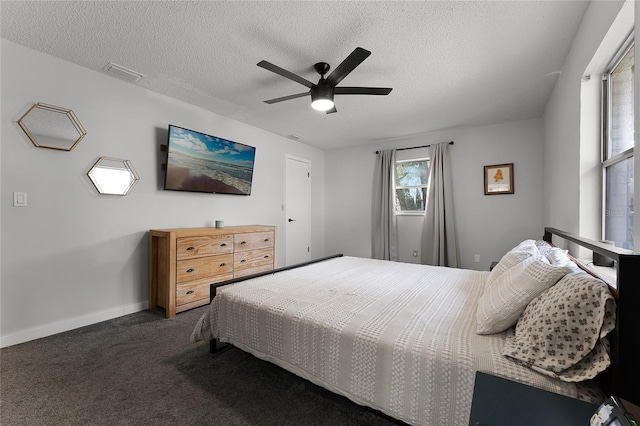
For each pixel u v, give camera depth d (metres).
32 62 2.28
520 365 1.00
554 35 2.05
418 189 4.82
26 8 1.82
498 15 1.85
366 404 1.20
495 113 3.65
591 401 0.86
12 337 2.18
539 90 2.97
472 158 4.26
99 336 2.34
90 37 2.13
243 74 2.69
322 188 5.82
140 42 2.20
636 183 1.03
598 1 1.61
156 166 3.12
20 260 2.23
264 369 1.86
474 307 1.59
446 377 1.04
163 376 1.77
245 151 4.00
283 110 3.61
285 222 4.91
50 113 2.37
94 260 2.65
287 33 2.06
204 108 3.56
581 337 0.94
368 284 2.04
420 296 1.77
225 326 1.77
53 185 2.40
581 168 1.96
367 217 5.30
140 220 2.99
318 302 1.63
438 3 1.75
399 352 1.13
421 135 4.69
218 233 3.21
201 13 1.87
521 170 3.93
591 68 1.83
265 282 2.07
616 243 1.74
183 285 2.88
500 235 4.07
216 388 1.65
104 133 2.70
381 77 2.69
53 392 1.60
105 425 1.36
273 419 1.40
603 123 1.88
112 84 2.75
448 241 4.31
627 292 0.84
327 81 2.26
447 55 2.32
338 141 5.14
